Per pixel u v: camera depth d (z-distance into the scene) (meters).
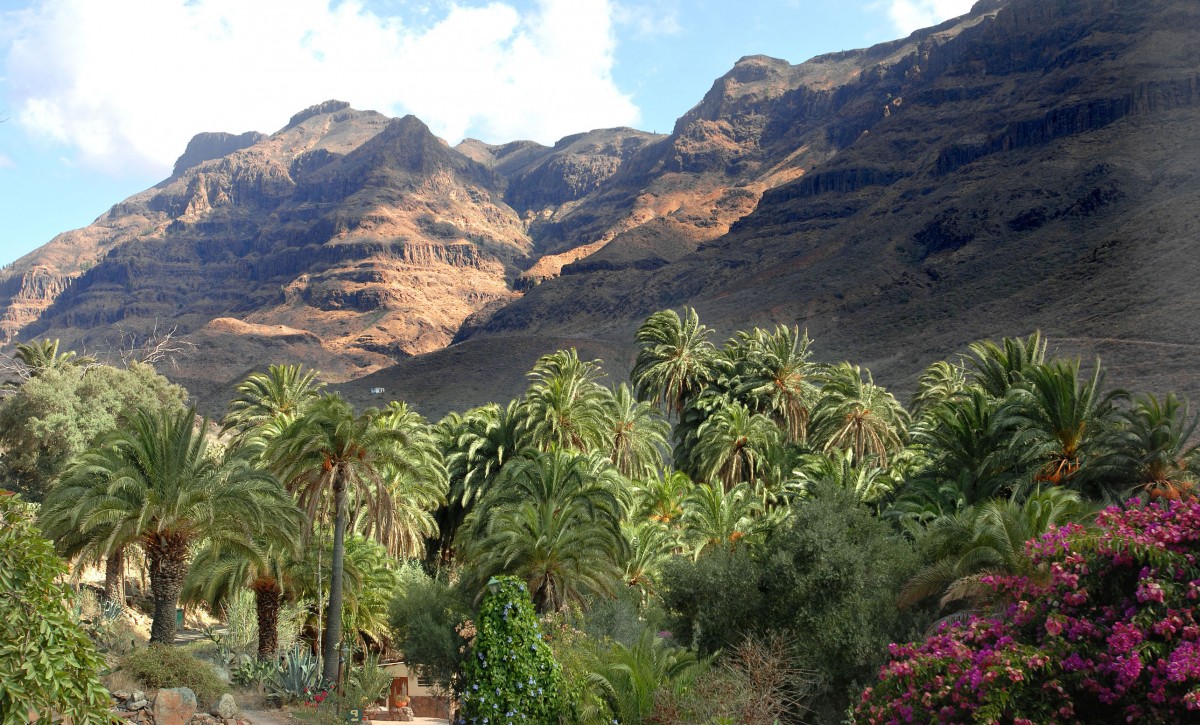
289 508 28.77
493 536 33.53
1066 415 36.00
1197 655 10.90
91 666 11.10
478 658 18.69
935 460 42.25
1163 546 12.16
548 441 51.19
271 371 58.25
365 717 27.39
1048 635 12.72
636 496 48.69
